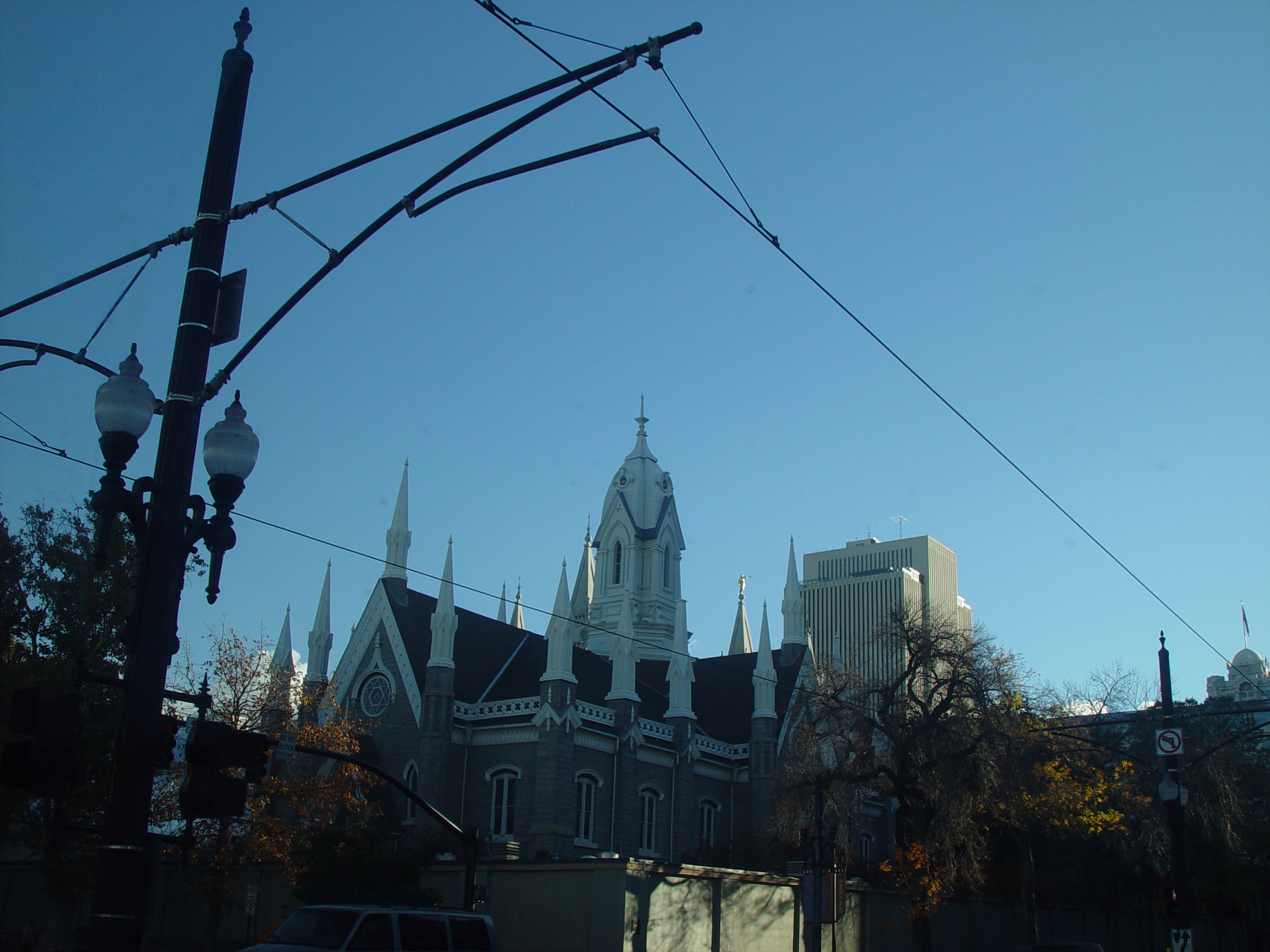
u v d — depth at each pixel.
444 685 72.50
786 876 49.16
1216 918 79.81
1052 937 66.81
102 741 42.22
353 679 76.94
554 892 42.97
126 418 13.47
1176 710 69.31
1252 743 76.88
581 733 73.56
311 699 56.12
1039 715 52.91
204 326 13.81
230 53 14.64
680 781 80.62
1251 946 85.19
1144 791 60.28
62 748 12.41
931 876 47.28
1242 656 156.75
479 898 43.78
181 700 14.12
